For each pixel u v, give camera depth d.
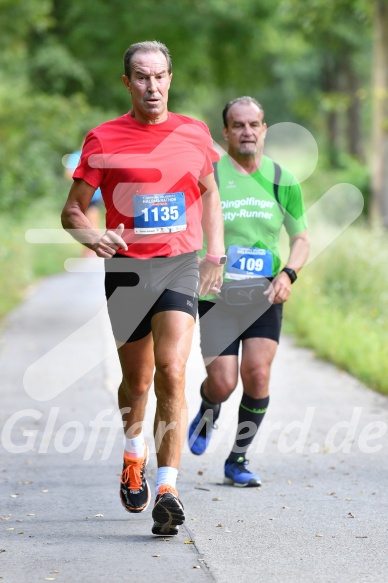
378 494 15.58
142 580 11.41
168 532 13.12
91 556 12.36
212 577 11.52
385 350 25.98
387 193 55.53
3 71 74.94
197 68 101.44
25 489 16.06
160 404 13.13
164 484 13.00
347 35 87.00
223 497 15.52
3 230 57.59
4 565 12.00
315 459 18.11
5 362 28.41
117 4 93.38
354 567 11.94
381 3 54.84
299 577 11.54
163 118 13.46
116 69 94.44
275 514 14.45
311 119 110.56
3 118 68.56
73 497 15.52
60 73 89.31
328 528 13.68
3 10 68.69
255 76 104.94
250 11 96.50
